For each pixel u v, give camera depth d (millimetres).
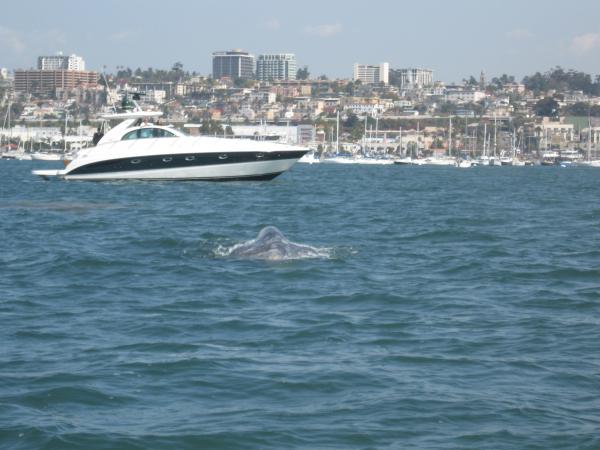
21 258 46062
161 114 113750
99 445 19062
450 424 20453
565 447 19188
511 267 43812
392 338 28359
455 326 30219
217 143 110875
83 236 55875
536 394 22609
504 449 19078
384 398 22141
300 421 20562
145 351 26375
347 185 140625
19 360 25312
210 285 37500
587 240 57719
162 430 19922
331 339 28125
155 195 93125
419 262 45094
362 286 37438
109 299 34688
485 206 94500
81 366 24656
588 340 28328
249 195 96500
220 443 19250
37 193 96750
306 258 44812
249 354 26125
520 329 29859
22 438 19344
